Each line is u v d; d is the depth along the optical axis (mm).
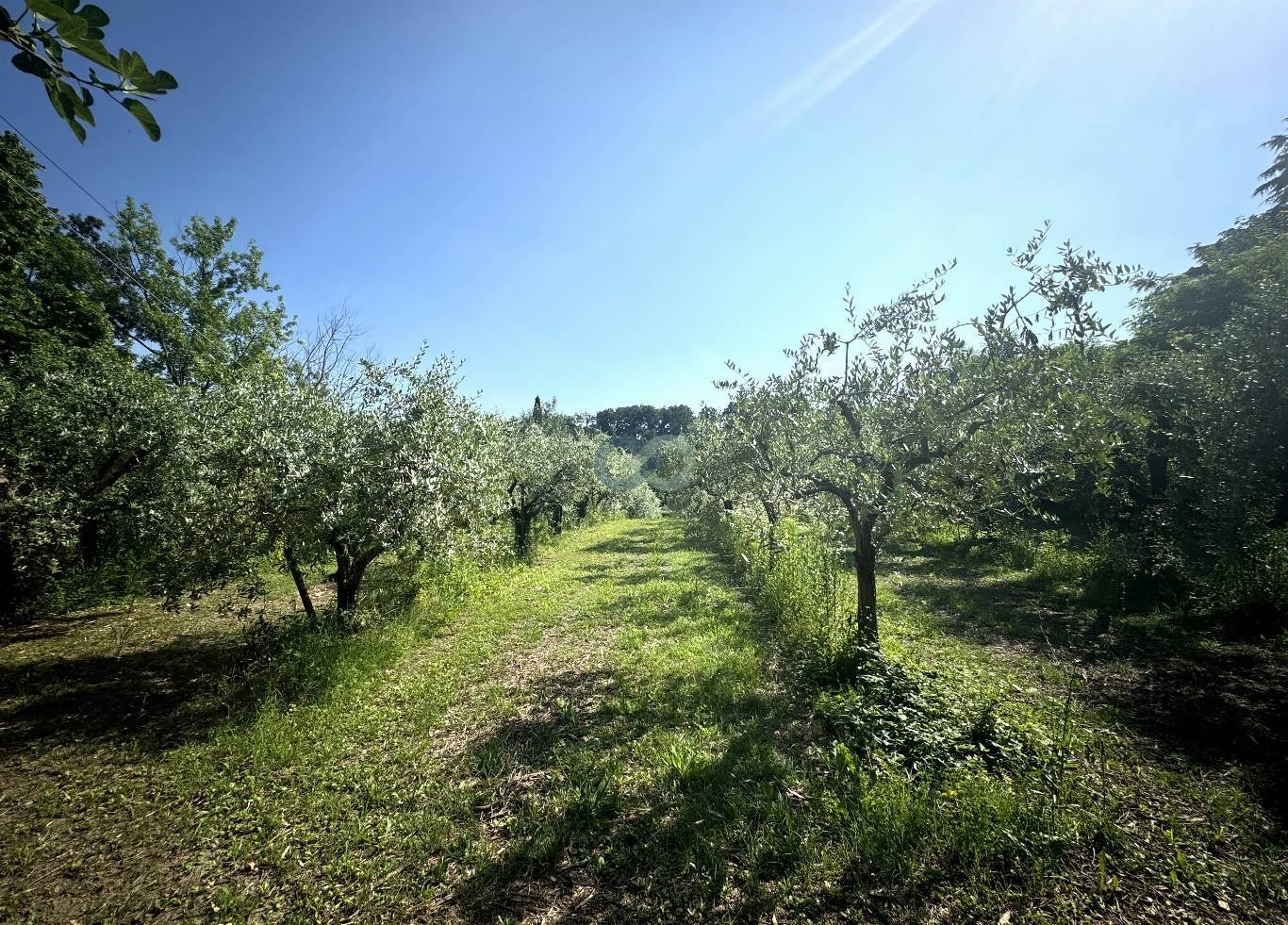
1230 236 13234
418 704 6043
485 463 10117
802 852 3344
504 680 6770
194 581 6930
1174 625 7879
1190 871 3145
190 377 18500
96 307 15461
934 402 5527
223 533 6801
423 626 9000
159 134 1612
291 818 4059
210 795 4395
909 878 3131
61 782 4645
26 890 3424
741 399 7574
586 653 7625
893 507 5398
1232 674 6180
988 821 3361
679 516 30734
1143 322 14203
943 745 4184
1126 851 3293
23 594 10133
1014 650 7195
